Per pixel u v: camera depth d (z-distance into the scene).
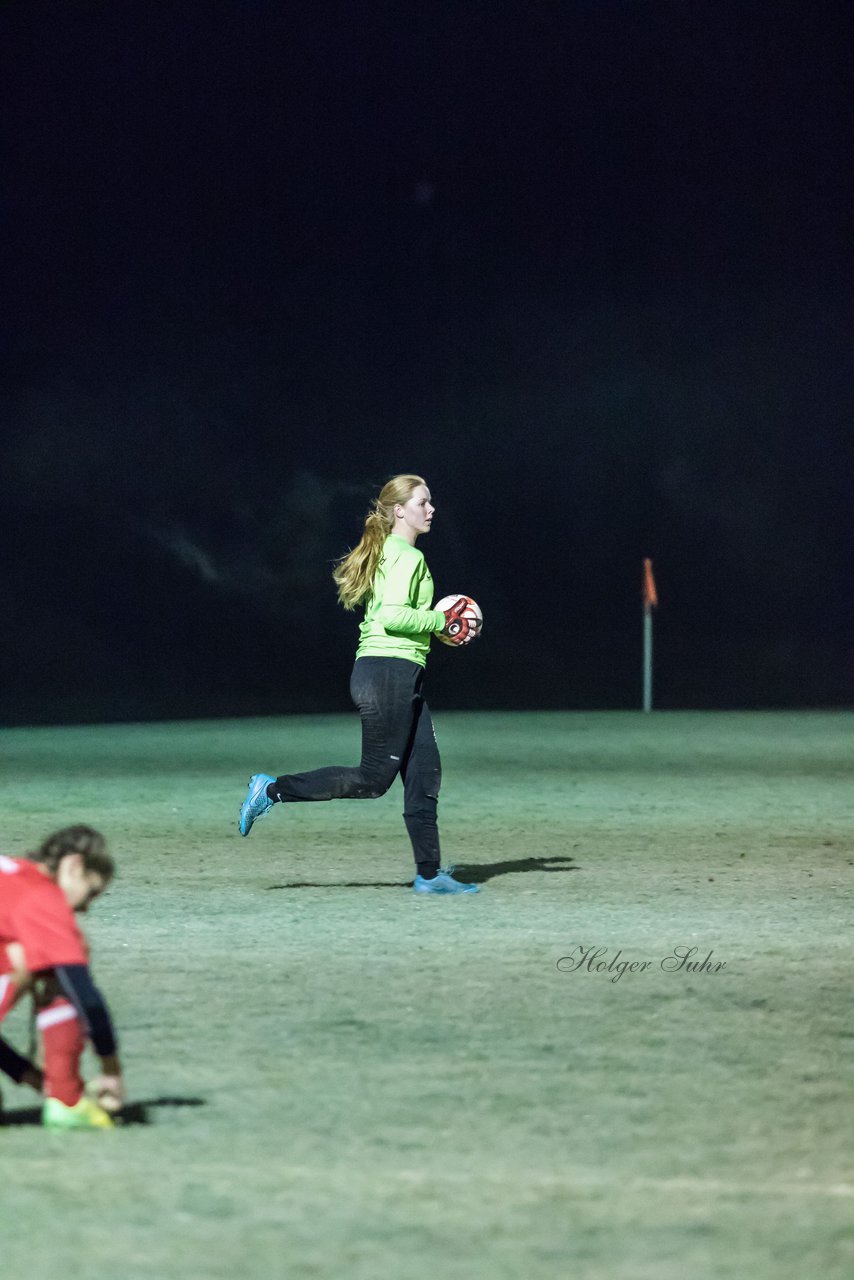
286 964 26.66
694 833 43.16
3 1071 18.67
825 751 68.44
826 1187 16.27
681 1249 14.69
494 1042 21.77
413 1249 14.70
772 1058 21.00
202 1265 14.38
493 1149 17.39
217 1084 19.80
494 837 42.38
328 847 40.53
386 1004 23.89
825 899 32.97
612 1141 17.64
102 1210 15.67
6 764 63.16
